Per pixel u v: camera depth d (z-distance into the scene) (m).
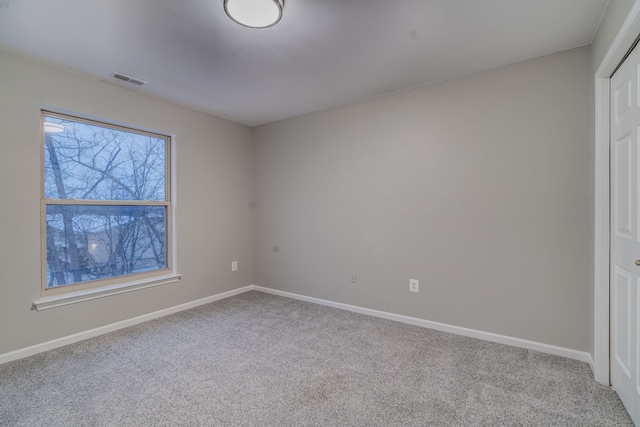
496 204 2.63
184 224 3.56
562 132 2.36
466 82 2.75
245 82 2.90
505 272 2.60
